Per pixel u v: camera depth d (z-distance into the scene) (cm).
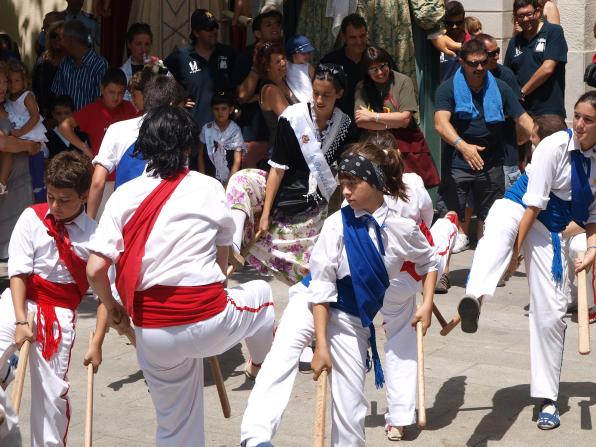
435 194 1041
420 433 545
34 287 461
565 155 536
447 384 620
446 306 793
